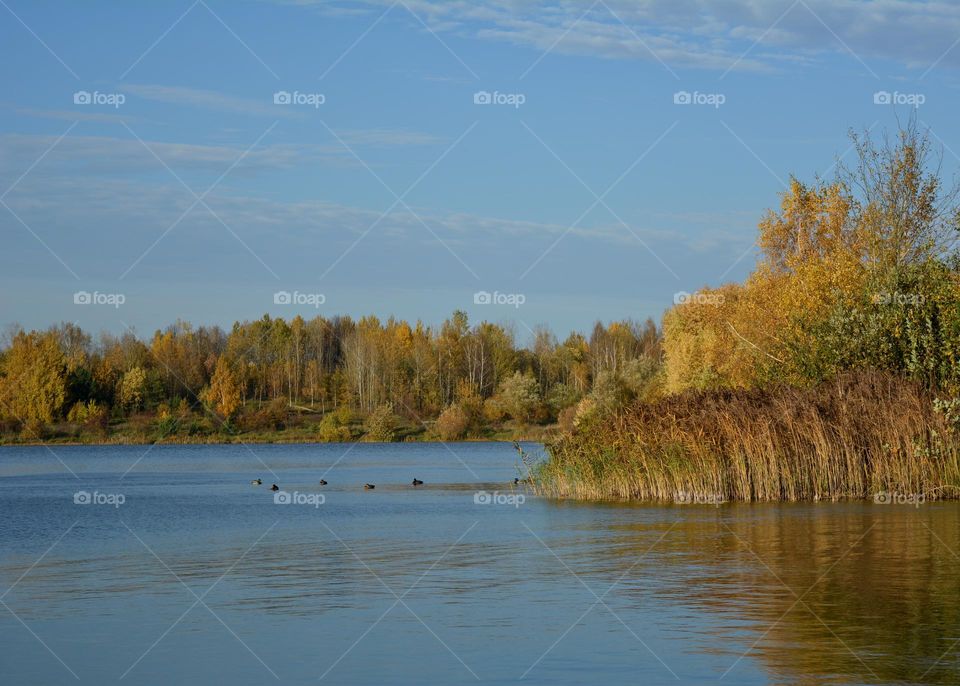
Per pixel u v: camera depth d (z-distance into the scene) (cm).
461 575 2147
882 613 1648
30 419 9388
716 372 5450
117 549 2727
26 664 1461
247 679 1373
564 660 1426
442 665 1417
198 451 9662
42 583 2133
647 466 3697
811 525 2789
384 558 2428
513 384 10231
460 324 11012
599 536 2702
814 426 3534
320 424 10194
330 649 1517
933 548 2342
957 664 1348
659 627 1595
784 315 4669
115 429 9600
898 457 3456
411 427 10319
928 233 4666
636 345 11556
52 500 4559
